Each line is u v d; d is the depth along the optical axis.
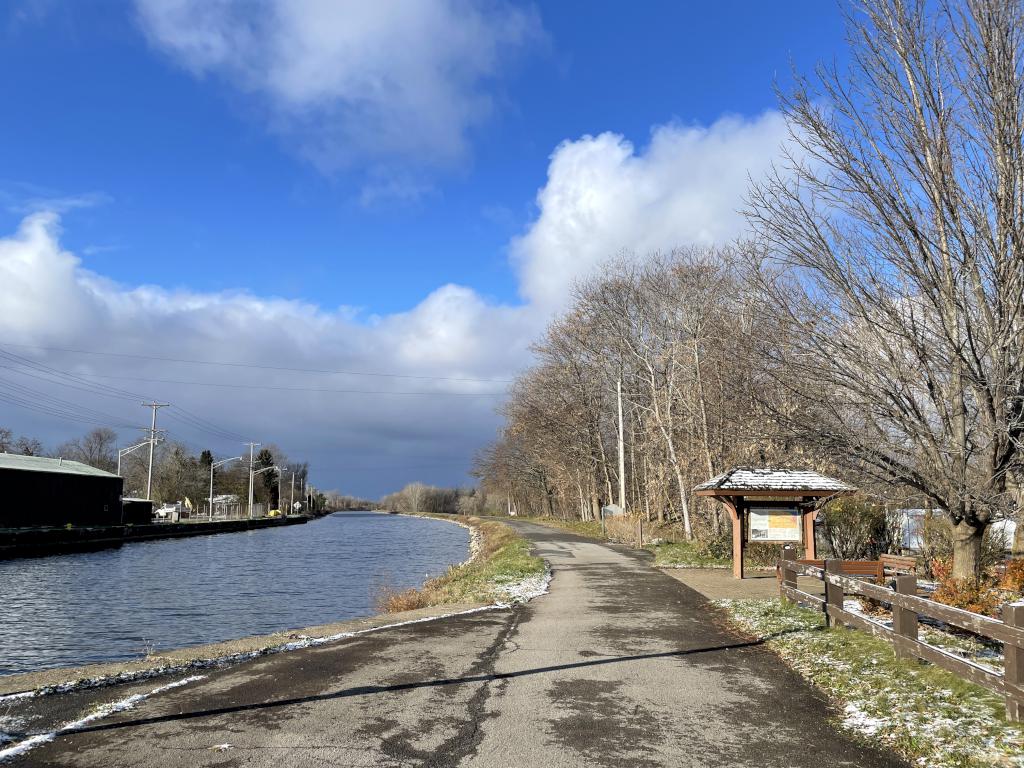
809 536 17.58
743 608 12.40
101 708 6.59
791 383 9.91
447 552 45.62
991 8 8.41
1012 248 8.22
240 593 26.11
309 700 6.94
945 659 6.67
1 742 5.70
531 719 6.38
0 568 36.91
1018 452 8.48
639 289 42.69
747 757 5.45
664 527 38.94
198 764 5.23
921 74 8.88
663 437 39.09
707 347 29.94
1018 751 5.10
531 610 12.95
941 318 8.52
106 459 124.38
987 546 15.57
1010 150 8.34
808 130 9.63
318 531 81.19
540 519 75.88
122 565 38.34
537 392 60.31
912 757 5.34
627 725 6.22
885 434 9.44
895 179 9.09
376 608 18.64
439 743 5.73
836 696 7.08
